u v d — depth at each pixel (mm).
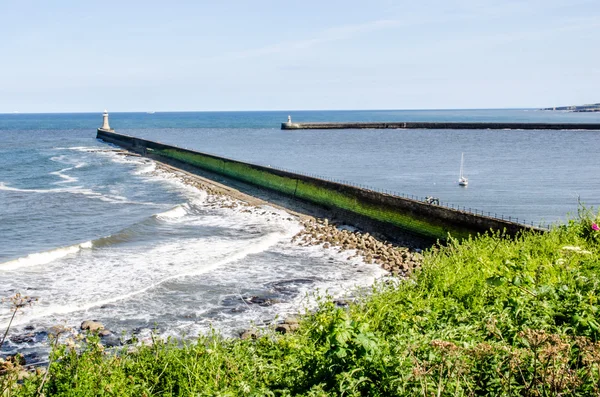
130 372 7898
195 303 16344
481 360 5660
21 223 29484
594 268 8688
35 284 18031
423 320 7586
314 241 24641
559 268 9000
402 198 24906
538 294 7461
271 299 16703
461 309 7922
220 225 28688
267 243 24062
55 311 15430
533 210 34125
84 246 23234
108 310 15648
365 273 19547
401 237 24547
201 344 8898
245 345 8742
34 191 41031
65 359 8070
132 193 40406
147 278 18766
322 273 19578
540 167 57125
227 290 17578
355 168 57875
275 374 7133
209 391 6852
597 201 37062
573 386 5066
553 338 5199
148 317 15164
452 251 12039
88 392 7051
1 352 12742
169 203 35969
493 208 34906
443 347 5332
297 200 34844
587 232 11781
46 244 24844
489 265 9562
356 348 6074
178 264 20625
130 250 23000
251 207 34406
